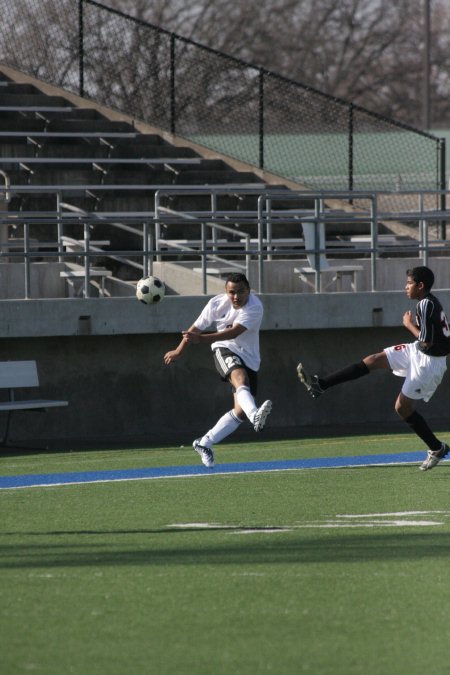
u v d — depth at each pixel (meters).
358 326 57.09
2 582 21.94
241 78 95.62
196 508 31.19
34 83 92.38
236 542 25.89
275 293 61.72
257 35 170.88
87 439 53.09
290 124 98.81
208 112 95.00
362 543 25.64
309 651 17.44
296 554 24.48
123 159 81.50
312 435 53.38
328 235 79.81
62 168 80.25
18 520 29.38
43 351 53.44
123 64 91.94
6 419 53.34
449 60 178.62
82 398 54.19
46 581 22.00
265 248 67.06
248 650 17.48
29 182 78.31
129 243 75.12
